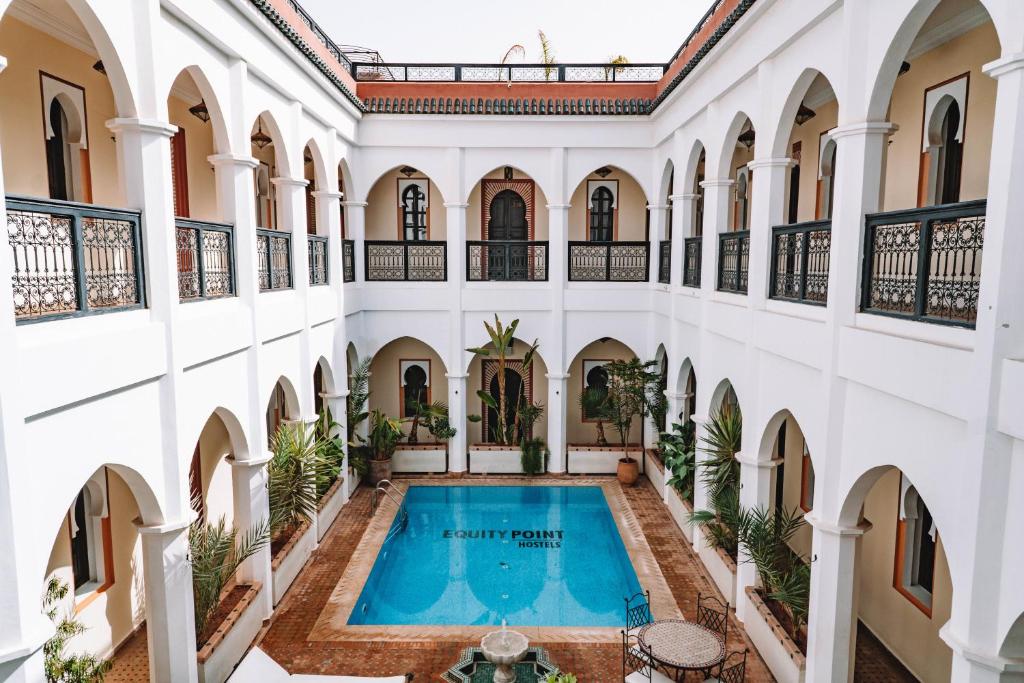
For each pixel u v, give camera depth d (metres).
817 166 10.51
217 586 7.39
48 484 4.79
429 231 16.30
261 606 8.76
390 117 13.84
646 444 15.09
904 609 7.86
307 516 10.71
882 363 5.58
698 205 15.94
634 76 14.22
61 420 4.92
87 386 5.10
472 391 16.72
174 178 10.03
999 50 6.50
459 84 14.20
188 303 6.99
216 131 7.95
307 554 10.73
